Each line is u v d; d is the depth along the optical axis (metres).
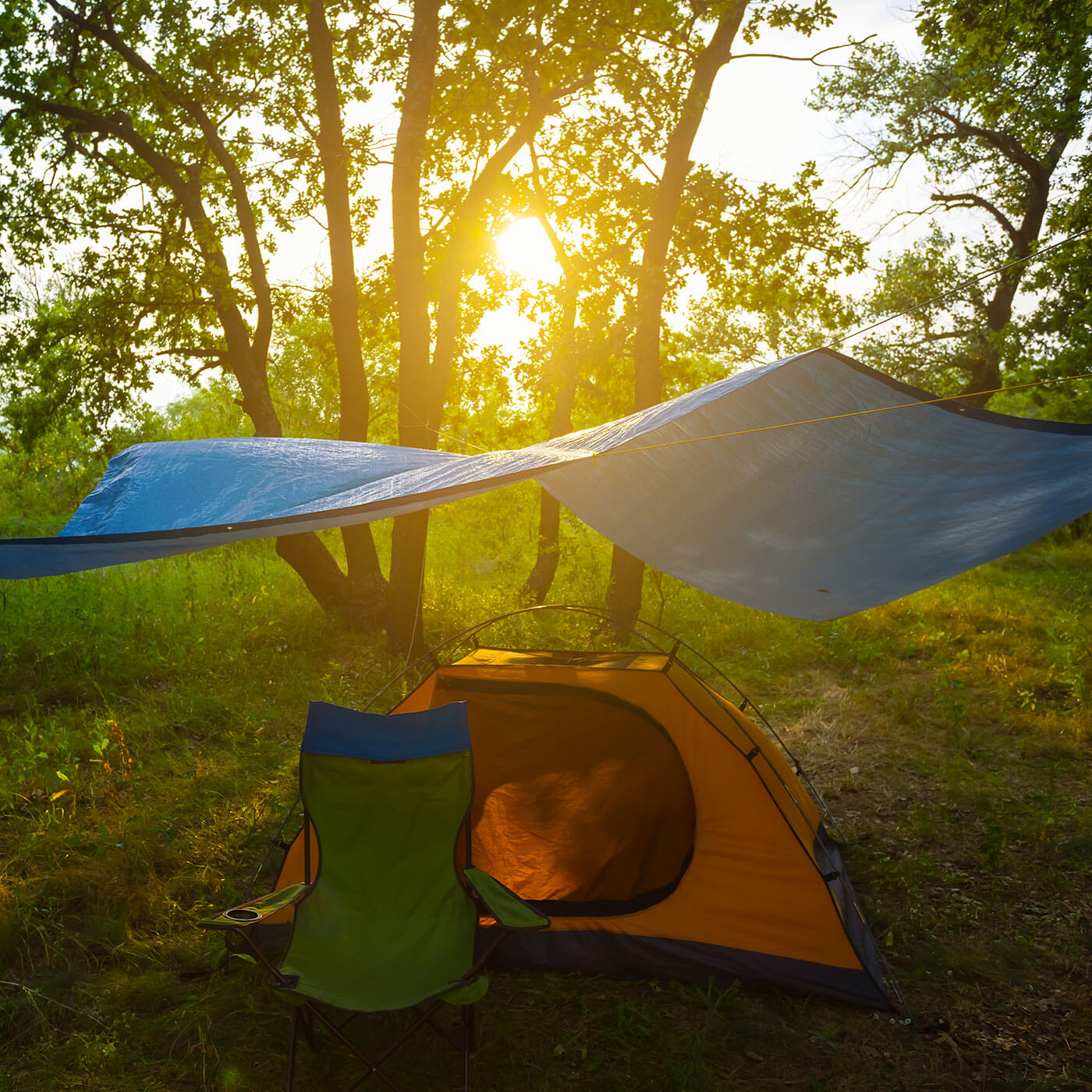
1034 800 5.96
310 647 9.65
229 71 10.82
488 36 9.54
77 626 9.39
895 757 6.80
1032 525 4.17
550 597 12.09
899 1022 3.73
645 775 4.92
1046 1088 3.29
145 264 11.45
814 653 9.66
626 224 12.62
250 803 5.73
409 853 3.84
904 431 4.29
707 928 4.12
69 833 5.14
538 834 4.93
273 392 20.02
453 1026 3.71
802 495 4.23
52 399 11.57
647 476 3.88
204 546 3.65
